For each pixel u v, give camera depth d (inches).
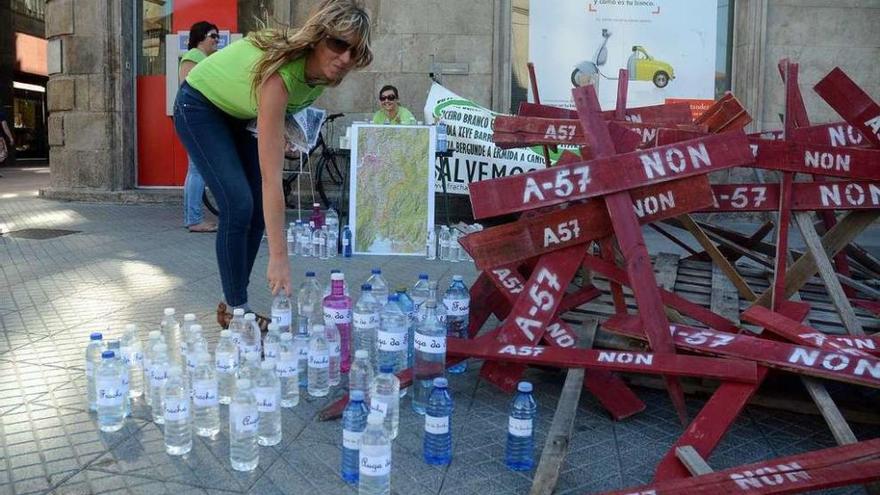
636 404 124.6
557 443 101.4
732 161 120.9
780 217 138.4
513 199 122.0
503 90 386.0
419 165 280.2
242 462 103.3
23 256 254.2
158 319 176.9
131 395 130.8
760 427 121.8
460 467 105.8
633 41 385.7
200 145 151.1
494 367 131.6
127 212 377.7
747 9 373.1
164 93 430.6
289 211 390.3
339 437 115.3
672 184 122.6
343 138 291.4
